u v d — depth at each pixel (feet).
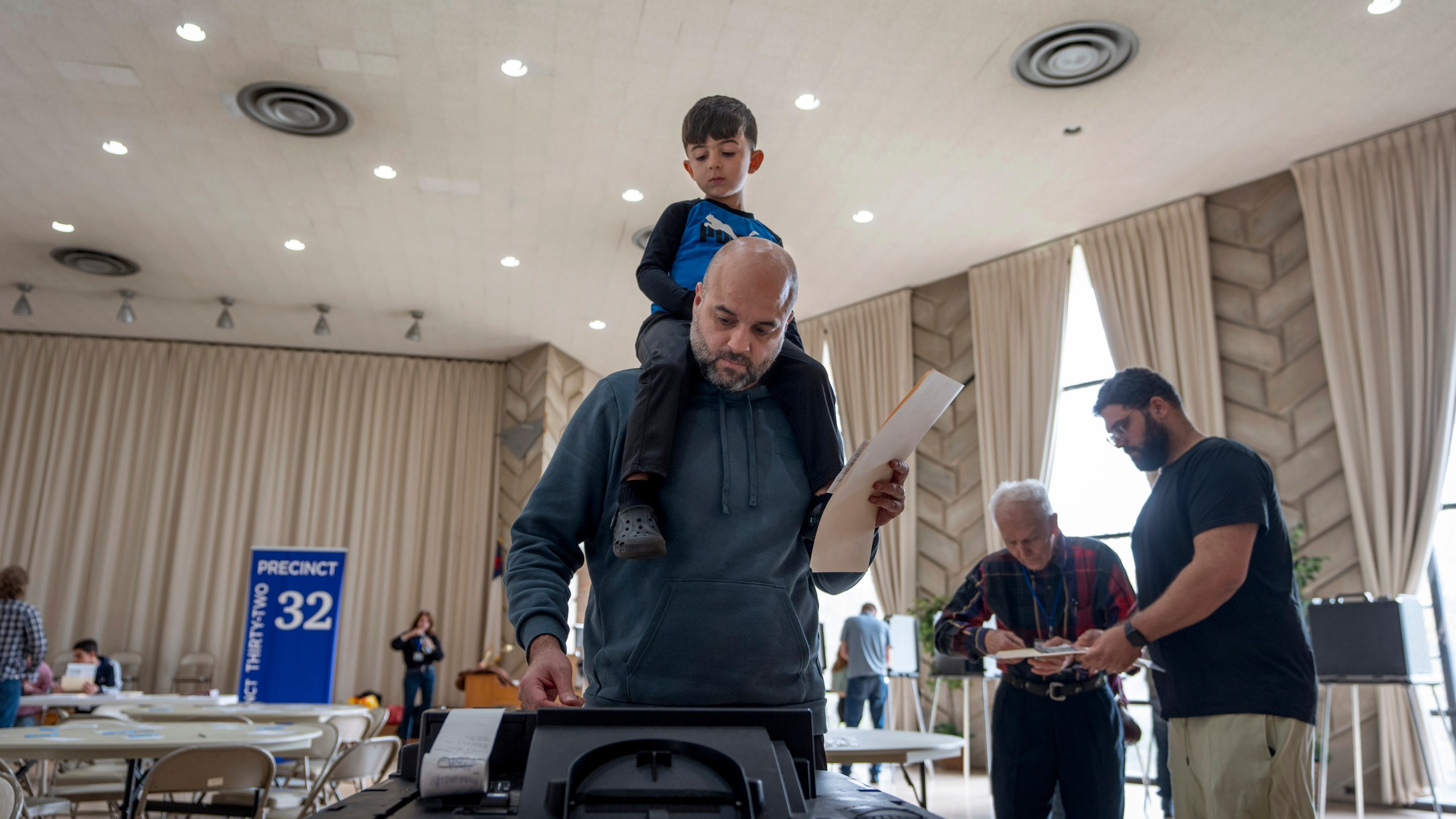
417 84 22.90
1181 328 27.89
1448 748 22.00
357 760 13.32
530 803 2.61
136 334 40.93
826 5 20.11
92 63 22.16
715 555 4.11
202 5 20.11
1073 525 30.19
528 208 29.27
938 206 28.99
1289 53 21.66
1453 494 23.50
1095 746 9.10
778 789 2.76
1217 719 7.20
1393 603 17.46
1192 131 24.85
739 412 4.51
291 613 36.58
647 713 3.02
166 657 38.06
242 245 32.14
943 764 30.17
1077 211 29.30
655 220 29.94
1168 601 7.18
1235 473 7.32
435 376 43.42
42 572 38.01
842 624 35.96
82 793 14.06
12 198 28.94
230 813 12.62
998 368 32.07
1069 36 20.89
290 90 23.06
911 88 22.99
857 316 36.76
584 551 4.73
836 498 3.96
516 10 20.24
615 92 23.20
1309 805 6.98
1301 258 26.30
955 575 32.17
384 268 33.99
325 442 41.73
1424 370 23.41
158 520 39.52
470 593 41.14
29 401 39.78
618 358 43.29
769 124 24.58
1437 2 19.93
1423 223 24.00
